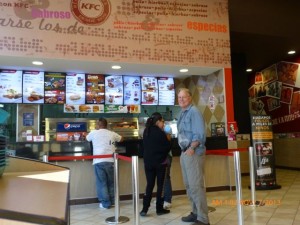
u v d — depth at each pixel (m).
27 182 1.11
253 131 5.92
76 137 5.88
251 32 6.76
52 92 5.85
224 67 5.90
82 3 5.07
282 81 9.23
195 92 6.84
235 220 3.83
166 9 5.57
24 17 4.77
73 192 5.00
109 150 4.77
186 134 3.54
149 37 5.41
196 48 5.71
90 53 5.04
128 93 6.33
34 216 0.66
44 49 4.81
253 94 10.64
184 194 5.60
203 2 5.85
